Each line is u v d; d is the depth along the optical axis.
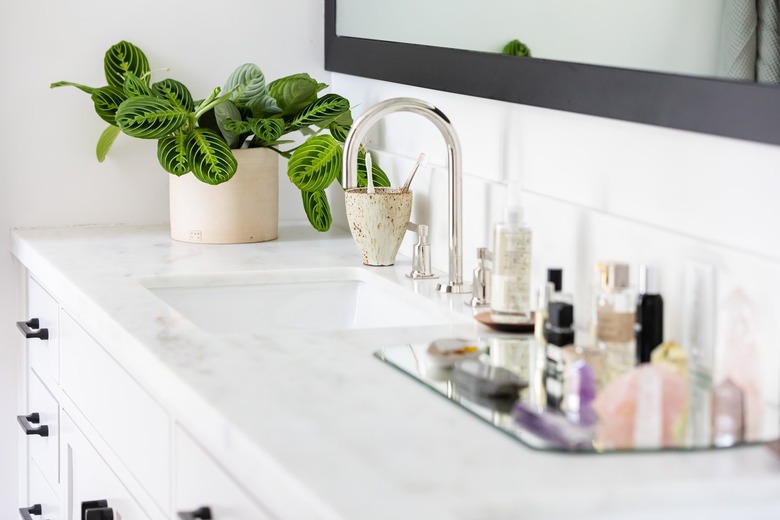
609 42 1.38
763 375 1.14
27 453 2.20
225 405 1.07
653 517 0.87
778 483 0.88
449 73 1.78
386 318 1.73
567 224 1.48
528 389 1.11
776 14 1.11
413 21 1.90
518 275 1.40
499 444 0.96
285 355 1.26
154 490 1.40
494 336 1.38
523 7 1.56
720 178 1.23
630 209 1.39
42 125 2.15
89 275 1.73
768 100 1.13
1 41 2.10
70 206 2.20
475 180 1.72
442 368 1.20
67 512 1.89
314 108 2.07
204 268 1.80
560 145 1.53
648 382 0.97
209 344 1.31
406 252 1.97
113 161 2.21
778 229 1.14
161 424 1.35
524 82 1.56
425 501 0.83
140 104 1.91
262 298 1.80
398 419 1.03
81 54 2.16
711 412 0.99
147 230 2.19
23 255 2.04
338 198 2.27
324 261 1.88
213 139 1.96
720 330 1.04
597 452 0.93
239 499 1.11
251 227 2.05
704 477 0.88
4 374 2.21
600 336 1.17
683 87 1.25
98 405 1.66
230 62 2.27
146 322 1.42
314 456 0.92
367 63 2.09
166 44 2.21
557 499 0.85
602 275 1.17
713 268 1.21
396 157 2.02
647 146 1.35
